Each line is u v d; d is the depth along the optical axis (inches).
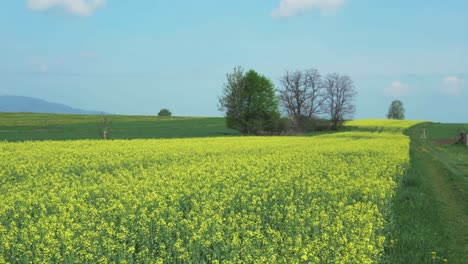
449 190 812.6
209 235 423.8
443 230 530.3
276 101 2970.0
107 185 668.1
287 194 638.5
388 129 3575.3
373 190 643.5
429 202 671.8
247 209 548.1
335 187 660.7
